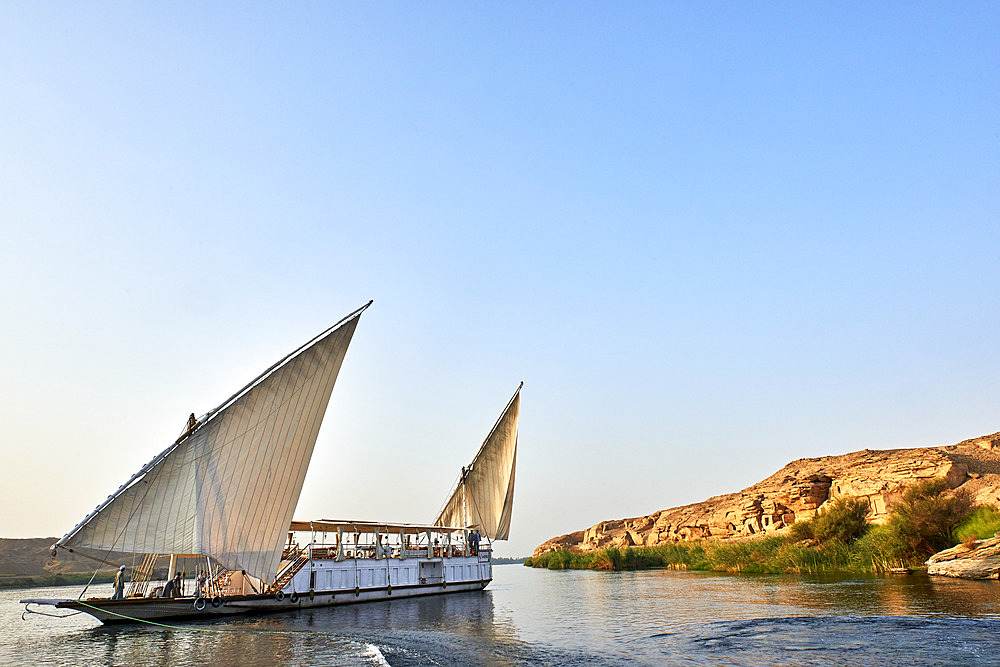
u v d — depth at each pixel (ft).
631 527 412.98
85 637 88.89
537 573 313.53
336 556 129.90
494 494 193.88
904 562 157.17
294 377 113.39
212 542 105.60
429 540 153.07
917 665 55.21
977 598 92.94
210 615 105.70
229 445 108.06
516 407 193.57
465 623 96.73
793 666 56.85
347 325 118.52
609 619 96.48
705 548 262.67
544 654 68.23
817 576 158.30
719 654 63.98
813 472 295.69
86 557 99.66
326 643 79.56
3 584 265.95
